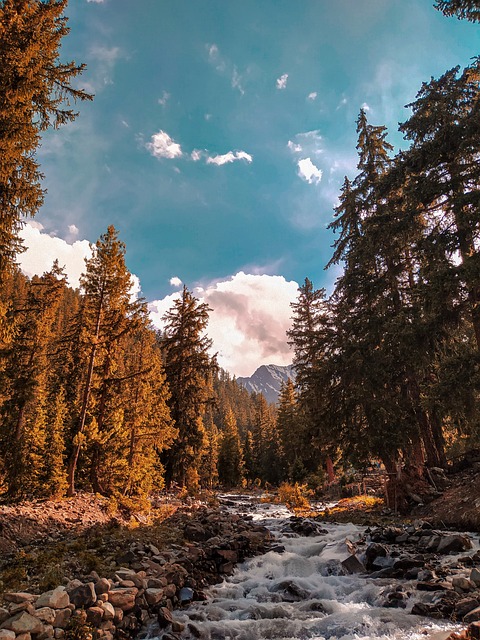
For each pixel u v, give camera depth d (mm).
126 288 22594
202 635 7465
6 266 12102
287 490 31859
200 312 36188
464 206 15328
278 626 7773
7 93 10789
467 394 14789
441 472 19422
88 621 7020
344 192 25250
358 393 18844
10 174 11430
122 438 22031
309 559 11906
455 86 16844
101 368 22938
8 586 8094
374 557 11234
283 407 57250
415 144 17969
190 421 34000
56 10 12180
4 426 18391
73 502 16969
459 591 8117
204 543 13328
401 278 22375
